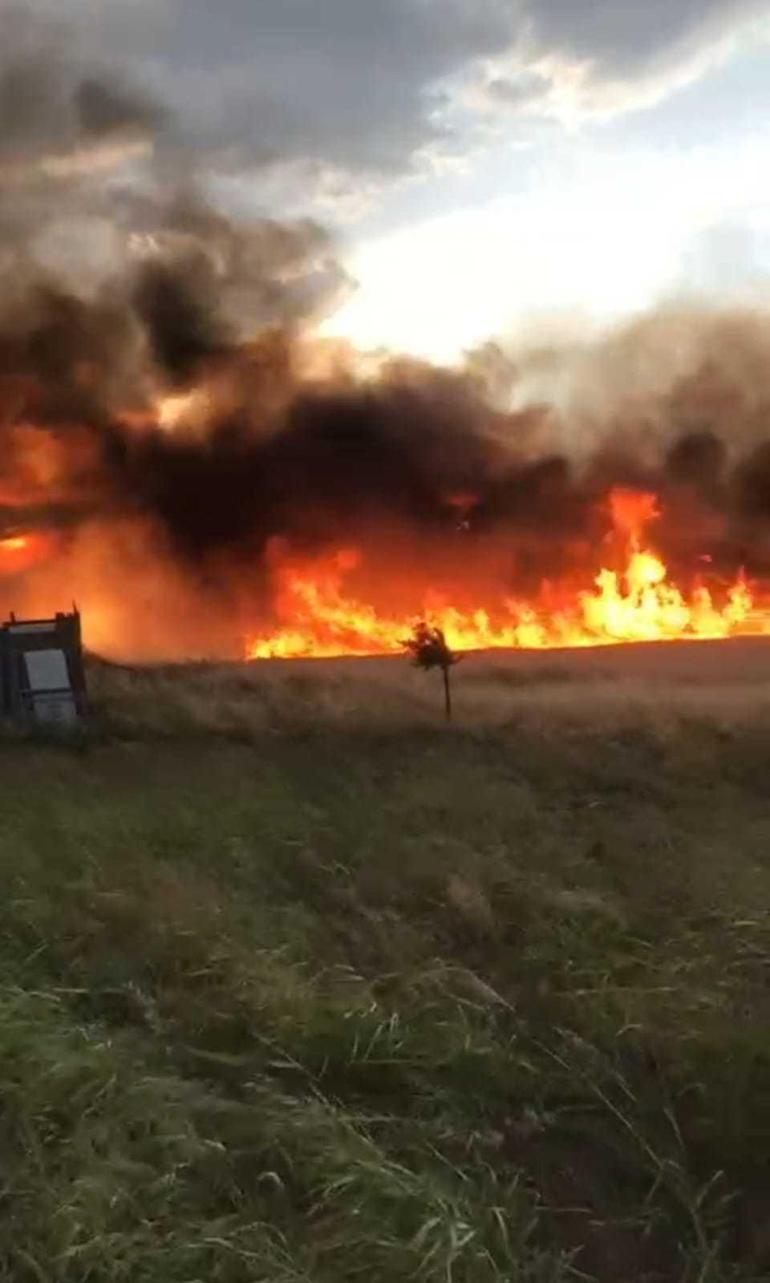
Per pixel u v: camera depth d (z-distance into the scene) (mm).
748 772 12055
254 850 8266
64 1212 3562
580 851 8477
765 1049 4949
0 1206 3703
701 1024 5230
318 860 8070
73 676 17859
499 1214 3789
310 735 15266
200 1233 3580
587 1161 4352
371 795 10391
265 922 6688
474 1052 4945
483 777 11445
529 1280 3621
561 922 6828
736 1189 4164
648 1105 4664
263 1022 5238
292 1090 4727
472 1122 4531
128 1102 4258
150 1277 3369
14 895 6824
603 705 18109
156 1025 5191
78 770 12164
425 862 7910
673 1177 4172
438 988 5695
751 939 6461
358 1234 3588
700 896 7246
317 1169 3930
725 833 9141
